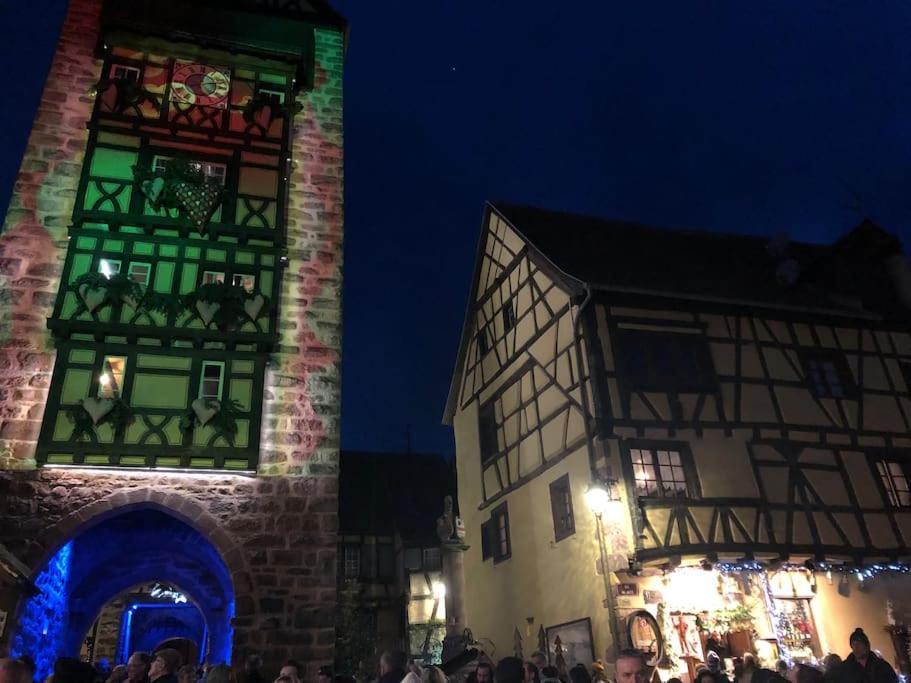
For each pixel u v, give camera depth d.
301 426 11.22
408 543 23.81
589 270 13.82
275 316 11.62
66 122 12.05
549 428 13.95
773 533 11.99
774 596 12.02
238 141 12.66
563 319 13.88
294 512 10.65
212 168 12.54
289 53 13.38
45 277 10.99
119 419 10.27
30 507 9.70
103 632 18.45
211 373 11.16
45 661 10.37
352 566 23.92
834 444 13.47
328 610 10.19
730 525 11.82
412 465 27.72
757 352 13.78
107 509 9.96
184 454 10.41
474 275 18.28
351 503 25.56
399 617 23.09
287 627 9.96
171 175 11.73
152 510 11.21
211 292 11.22
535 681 6.72
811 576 12.38
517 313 15.94
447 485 26.95
